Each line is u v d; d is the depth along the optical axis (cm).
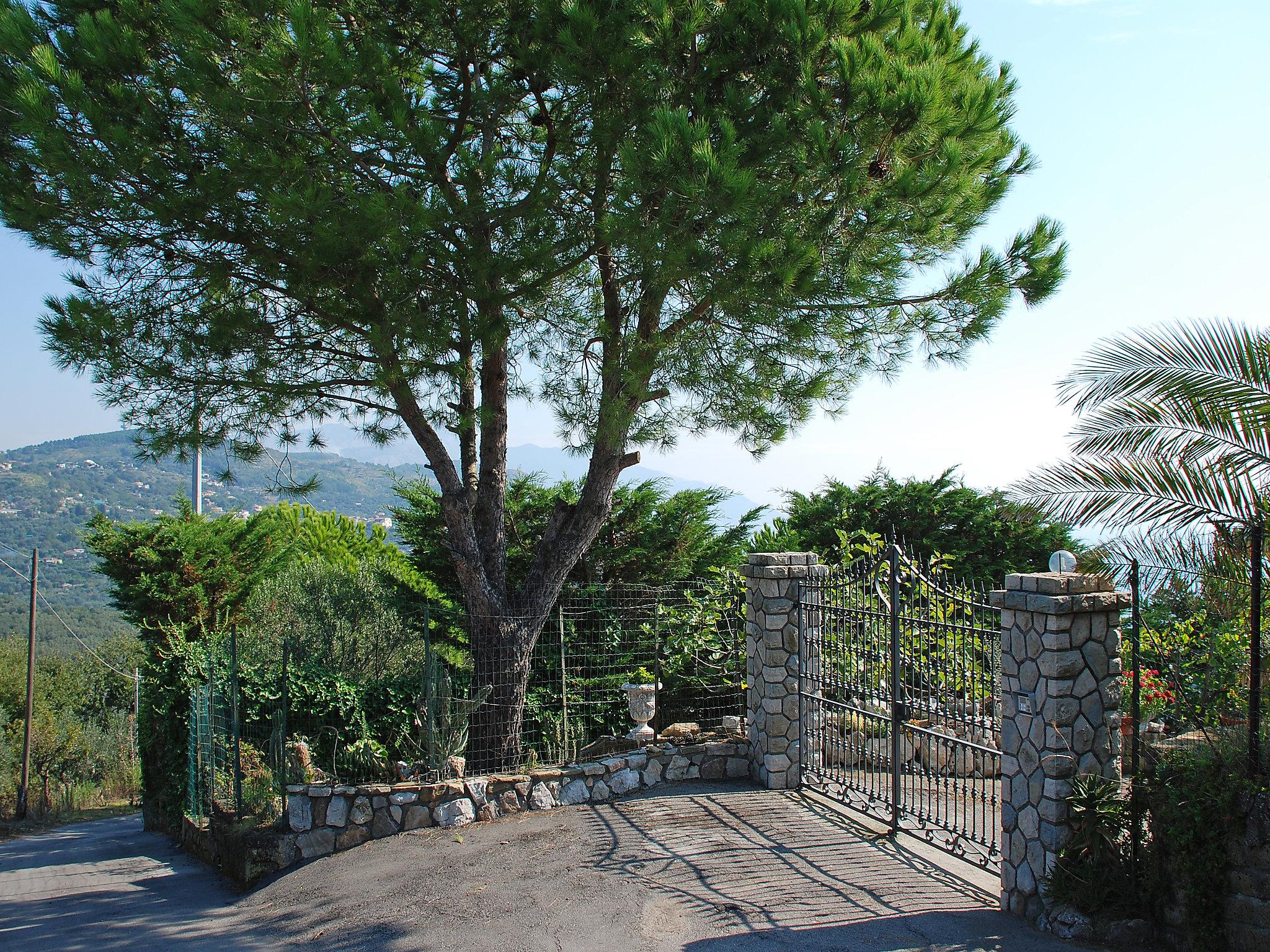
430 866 778
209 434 952
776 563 930
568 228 922
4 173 841
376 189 893
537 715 1133
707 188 753
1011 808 615
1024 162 1050
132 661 3478
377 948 632
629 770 948
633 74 855
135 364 913
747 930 595
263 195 842
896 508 1639
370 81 859
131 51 834
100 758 2816
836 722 950
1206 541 605
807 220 846
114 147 826
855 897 641
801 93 842
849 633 862
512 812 900
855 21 886
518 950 598
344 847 862
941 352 979
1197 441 626
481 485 1109
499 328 918
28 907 849
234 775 983
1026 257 936
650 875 704
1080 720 587
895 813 779
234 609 1769
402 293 890
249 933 702
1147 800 566
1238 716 605
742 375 923
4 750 2198
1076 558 662
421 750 975
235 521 1867
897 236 849
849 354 982
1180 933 542
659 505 1406
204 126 879
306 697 1084
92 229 879
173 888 887
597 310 1138
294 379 960
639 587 1272
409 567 1560
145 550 1692
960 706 925
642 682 1109
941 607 843
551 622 1211
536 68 896
